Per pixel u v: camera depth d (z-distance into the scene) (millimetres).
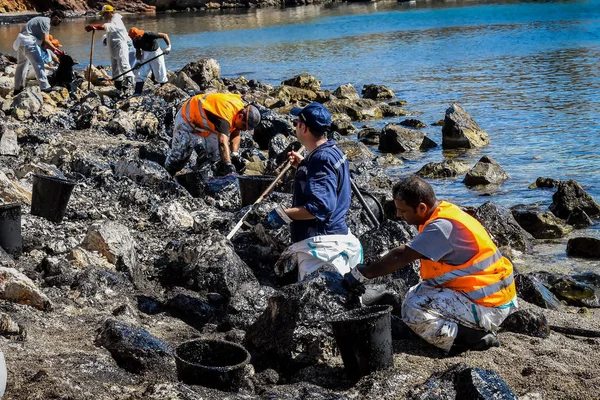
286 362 4945
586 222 10148
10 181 8352
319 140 5668
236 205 9477
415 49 31109
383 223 6559
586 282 7793
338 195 5695
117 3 62156
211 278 6262
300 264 5750
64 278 5984
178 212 8414
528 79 22453
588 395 4555
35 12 59719
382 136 15070
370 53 30516
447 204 5191
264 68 27422
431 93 21219
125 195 8938
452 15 45594
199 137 10078
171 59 30469
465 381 4258
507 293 5195
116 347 4699
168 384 4094
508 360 5051
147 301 6012
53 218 7582
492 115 17734
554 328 5926
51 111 15086
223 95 9922
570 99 19016
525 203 11039
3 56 25234
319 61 28859
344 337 4664
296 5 65688
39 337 4875
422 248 4992
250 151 12867
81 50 32938
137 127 14156
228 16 55625
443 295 5113
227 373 4285
